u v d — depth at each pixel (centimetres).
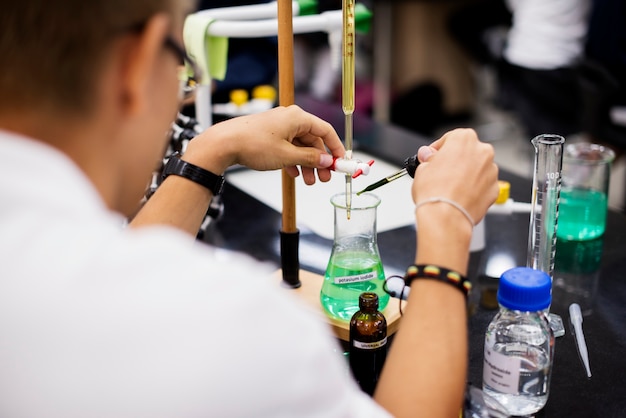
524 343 88
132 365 57
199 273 60
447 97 414
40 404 57
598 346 101
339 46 121
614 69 249
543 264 103
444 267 77
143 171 69
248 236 131
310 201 147
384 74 385
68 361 57
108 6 60
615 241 129
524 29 280
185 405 57
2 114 61
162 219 93
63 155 61
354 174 96
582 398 92
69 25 60
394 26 384
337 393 63
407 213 140
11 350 57
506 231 131
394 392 73
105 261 58
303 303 103
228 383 58
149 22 63
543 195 101
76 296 57
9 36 59
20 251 58
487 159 83
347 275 98
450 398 74
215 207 126
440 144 90
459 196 80
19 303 57
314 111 195
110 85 62
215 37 120
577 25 266
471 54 382
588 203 127
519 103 291
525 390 88
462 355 75
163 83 68
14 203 59
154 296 58
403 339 75
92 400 57
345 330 98
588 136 263
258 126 97
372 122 186
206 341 58
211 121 145
